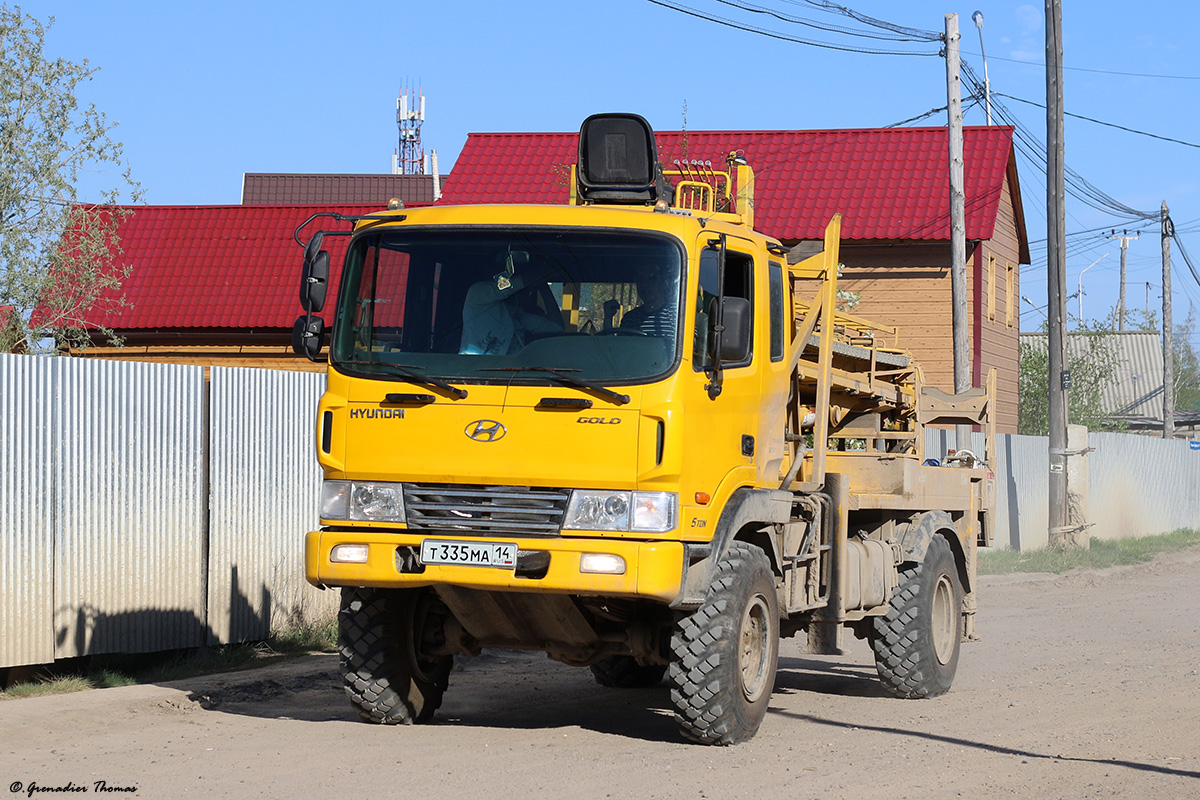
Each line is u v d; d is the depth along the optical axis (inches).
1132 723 364.2
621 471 298.5
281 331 1190.3
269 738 329.1
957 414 529.0
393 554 308.7
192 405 459.5
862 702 413.1
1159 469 1312.7
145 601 440.1
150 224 1284.4
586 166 364.8
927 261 1171.9
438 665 363.6
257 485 484.7
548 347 307.7
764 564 338.6
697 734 321.4
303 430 505.4
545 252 315.6
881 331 491.2
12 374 403.5
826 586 382.9
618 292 309.7
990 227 1151.0
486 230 320.2
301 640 493.4
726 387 324.5
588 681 455.8
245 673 431.5
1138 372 2578.7
